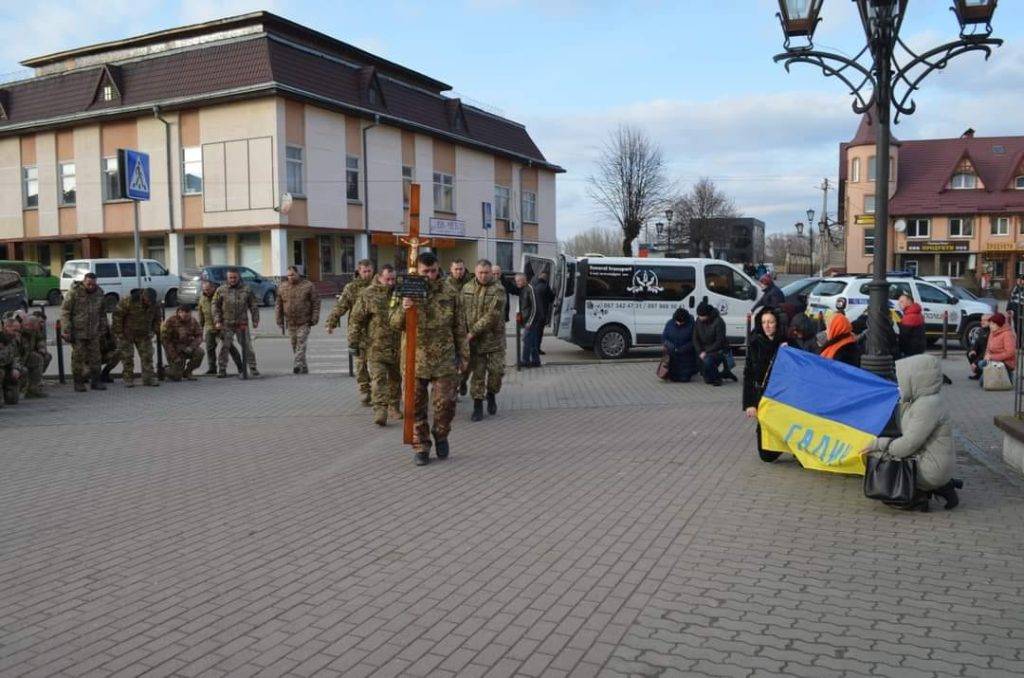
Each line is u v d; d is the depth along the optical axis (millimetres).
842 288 19438
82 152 40031
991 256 59906
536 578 5078
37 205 42000
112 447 9125
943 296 20141
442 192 46688
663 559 5406
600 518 6320
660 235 53375
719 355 13984
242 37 36469
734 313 18000
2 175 42750
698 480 7469
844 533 5945
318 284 39812
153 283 31734
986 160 62219
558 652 4078
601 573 5156
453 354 8266
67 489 7336
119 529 6156
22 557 5555
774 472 7758
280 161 35188
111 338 14445
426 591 4887
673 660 3977
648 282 17891
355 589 4926
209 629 4383
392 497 6965
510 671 3887
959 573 5133
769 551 5555
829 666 3900
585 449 8844
